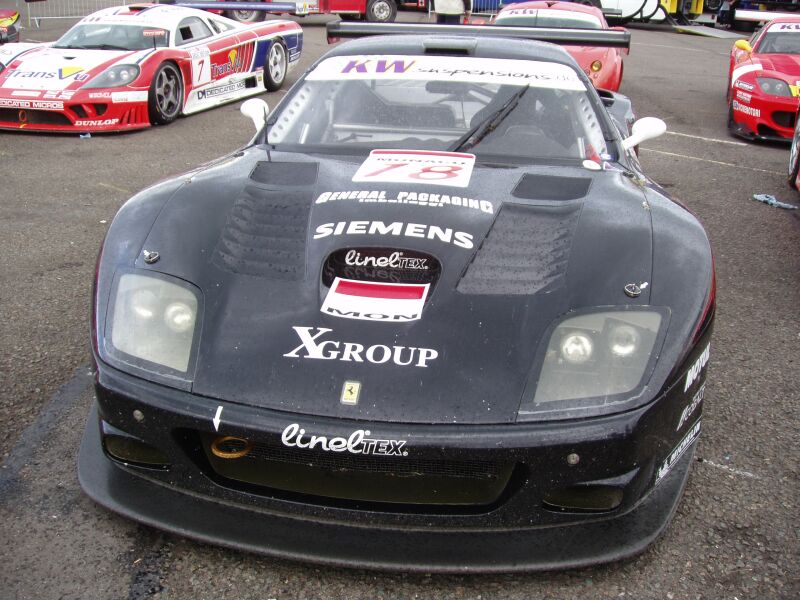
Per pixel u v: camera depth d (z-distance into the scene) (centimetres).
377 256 217
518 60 331
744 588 198
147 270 215
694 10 2153
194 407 189
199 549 206
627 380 190
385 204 240
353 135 301
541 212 238
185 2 1055
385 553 191
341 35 387
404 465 189
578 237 223
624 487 191
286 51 1021
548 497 192
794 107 748
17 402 276
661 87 1117
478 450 180
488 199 245
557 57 339
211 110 882
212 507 204
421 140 296
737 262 454
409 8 1875
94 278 221
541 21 923
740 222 532
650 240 222
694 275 212
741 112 787
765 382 310
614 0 1967
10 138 722
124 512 205
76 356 312
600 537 199
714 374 315
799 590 197
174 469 201
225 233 229
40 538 208
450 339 194
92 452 226
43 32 1465
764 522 224
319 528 197
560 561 192
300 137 303
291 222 234
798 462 255
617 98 484
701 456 256
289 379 189
